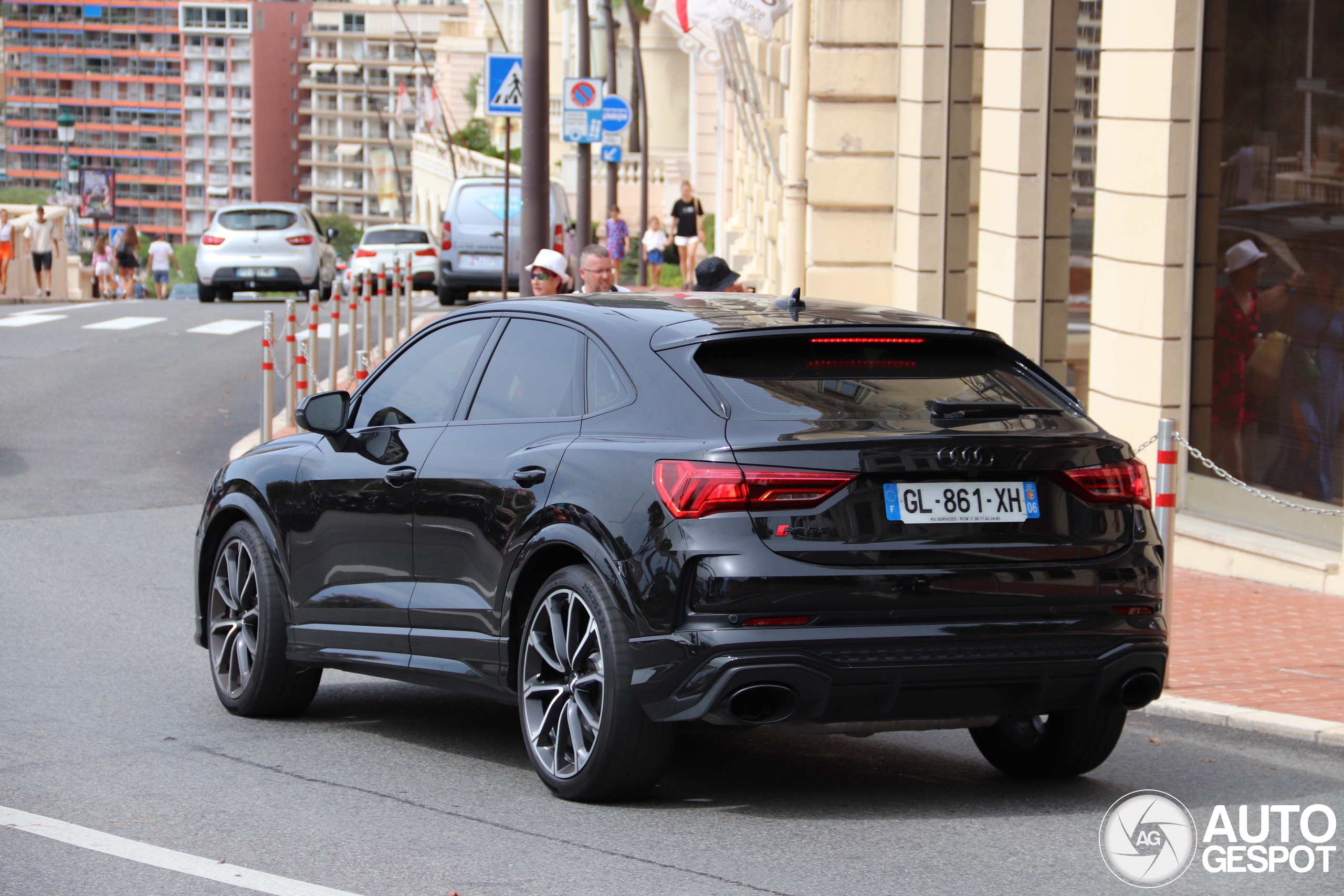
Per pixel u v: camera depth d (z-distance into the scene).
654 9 49.38
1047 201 27.75
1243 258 22.62
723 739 14.39
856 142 34.34
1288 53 21.70
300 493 14.46
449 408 13.47
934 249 33.09
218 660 15.25
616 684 11.13
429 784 12.44
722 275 23.62
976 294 32.12
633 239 111.75
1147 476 11.80
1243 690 15.73
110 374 42.25
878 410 11.29
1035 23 27.36
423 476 13.16
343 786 12.38
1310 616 19.48
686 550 10.76
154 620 19.34
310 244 67.56
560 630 11.77
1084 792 12.58
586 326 12.45
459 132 173.88
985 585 10.99
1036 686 11.13
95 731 14.12
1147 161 23.59
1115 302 24.44
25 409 36.22
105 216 127.56
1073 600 11.23
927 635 10.82
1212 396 23.30
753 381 11.34
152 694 15.79
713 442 10.93
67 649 17.64
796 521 10.73
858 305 13.09
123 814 11.46
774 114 49.25
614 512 11.24
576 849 10.66
